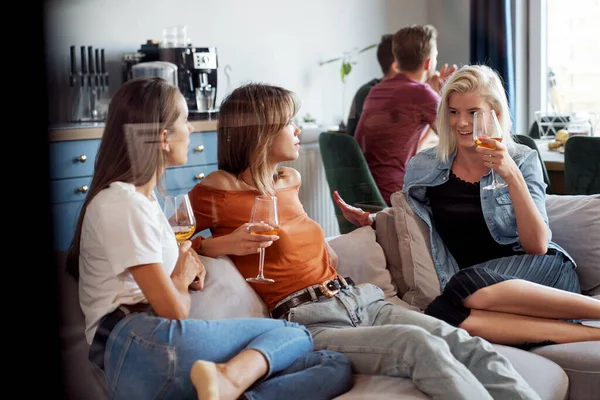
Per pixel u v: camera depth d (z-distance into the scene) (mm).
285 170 1563
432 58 1914
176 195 1293
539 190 1745
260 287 1431
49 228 1116
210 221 1396
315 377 1243
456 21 2189
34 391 1156
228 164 1404
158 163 1220
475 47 2215
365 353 1315
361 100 1849
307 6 1841
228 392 1145
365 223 1761
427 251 1702
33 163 1091
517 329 1521
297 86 1827
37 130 1086
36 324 1146
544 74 2381
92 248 1157
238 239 1384
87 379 1177
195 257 1334
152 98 1189
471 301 1542
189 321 1201
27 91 1072
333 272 1527
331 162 1720
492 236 1721
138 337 1157
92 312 1170
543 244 1692
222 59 1568
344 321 1438
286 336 1272
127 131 1168
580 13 2359
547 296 1533
